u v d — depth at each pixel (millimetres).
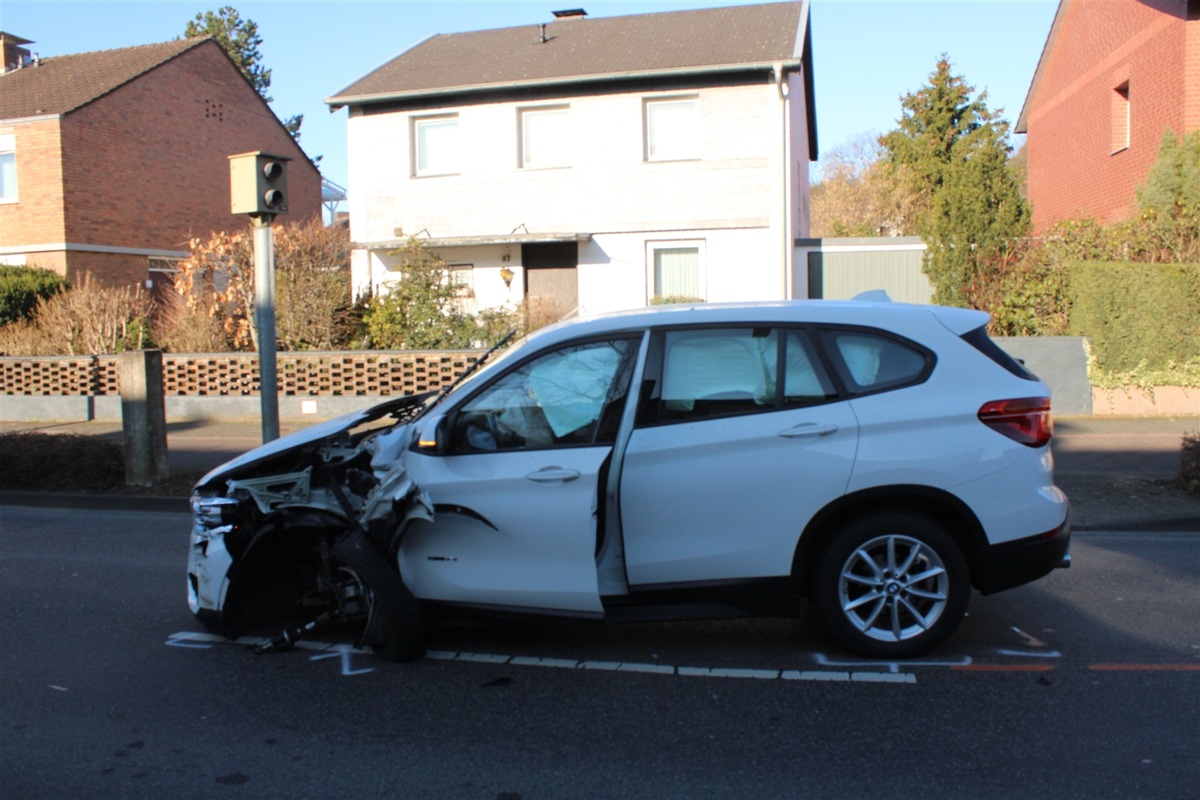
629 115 19719
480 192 20438
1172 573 7125
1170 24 18922
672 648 5672
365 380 15797
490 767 4195
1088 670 5203
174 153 27625
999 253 15000
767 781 4023
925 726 4531
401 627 5355
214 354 16359
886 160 38750
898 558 5281
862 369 5270
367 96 20391
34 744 4480
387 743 4449
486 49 22391
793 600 5203
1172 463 10734
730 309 5406
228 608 5613
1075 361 14125
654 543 5176
